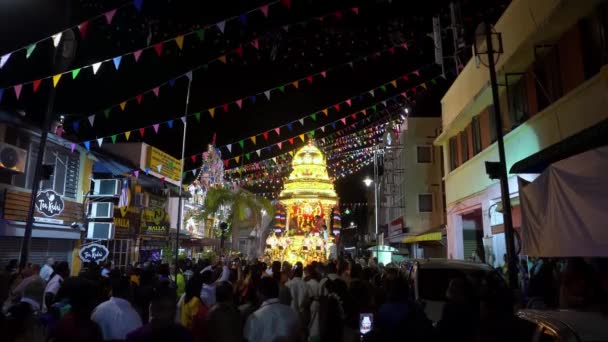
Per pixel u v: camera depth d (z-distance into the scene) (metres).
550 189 7.14
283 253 24.44
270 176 35.09
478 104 17.75
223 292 5.33
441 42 20.30
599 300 6.34
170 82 13.89
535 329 4.15
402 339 4.94
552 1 11.16
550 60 12.86
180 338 4.27
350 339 6.03
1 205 14.55
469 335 5.04
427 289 8.89
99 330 4.72
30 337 4.59
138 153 23.92
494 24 16.41
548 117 12.47
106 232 18.94
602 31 10.19
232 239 24.97
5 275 6.65
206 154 33.56
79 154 19.42
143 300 7.86
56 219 17.28
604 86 9.45
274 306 5.34
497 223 16.61
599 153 6.25
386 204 49.09
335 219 26.28
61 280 9.36
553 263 10.36
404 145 38.41
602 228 6.06
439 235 28.70
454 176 22.19
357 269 9.59
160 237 26.66
